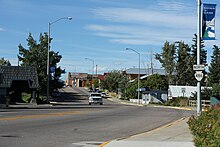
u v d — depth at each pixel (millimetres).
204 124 12461
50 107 44594
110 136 17109
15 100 55500
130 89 93500
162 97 80250
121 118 27891
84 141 15148
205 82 95938
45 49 69312
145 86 92250
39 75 67000
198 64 19469
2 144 13766
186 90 79625
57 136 16578
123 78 114938
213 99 45562
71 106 49188
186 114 34438
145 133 17922
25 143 14172
